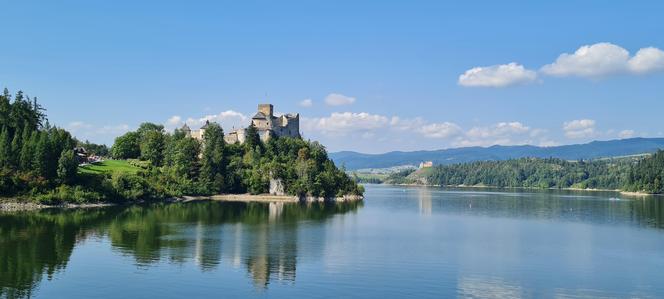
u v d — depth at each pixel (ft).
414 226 544.62
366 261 347.56
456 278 307.78
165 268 317.42
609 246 421.18
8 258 334.65
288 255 364.17
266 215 629.10
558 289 289.94
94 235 427.33
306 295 268.82
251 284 286.25
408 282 296.30
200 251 371.56
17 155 654.12
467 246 413.18
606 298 275.80
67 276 293.84
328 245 407.44
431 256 369.09
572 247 415.23
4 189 616.39
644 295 281.54
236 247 391.24
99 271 305.94
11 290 266.98
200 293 268.82
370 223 563.48
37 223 490.08
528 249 403.34
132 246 383.04
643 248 412.77
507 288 289.53
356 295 270.46
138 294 264.52
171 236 435.53
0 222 492.95
